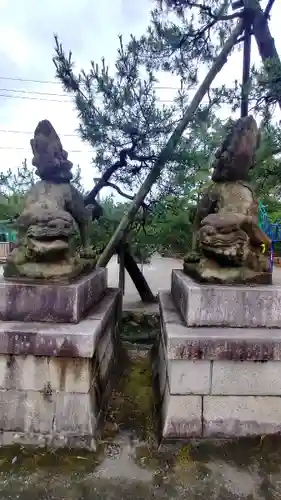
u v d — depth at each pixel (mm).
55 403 2783
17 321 2961
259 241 3225
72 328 2807
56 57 5809
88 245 4316
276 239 11969
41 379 2771
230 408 2801
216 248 2967
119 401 3562
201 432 2779
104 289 4527
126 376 4199
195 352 2713
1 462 2602
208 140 6102
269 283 3125
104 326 3295
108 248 6367
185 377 2775
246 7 5758
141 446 2822
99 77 5887
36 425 2773
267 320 2934
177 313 3398
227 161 3332
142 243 8180
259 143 3457
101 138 6184
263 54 5793
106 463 2627
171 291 4344
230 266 3152
